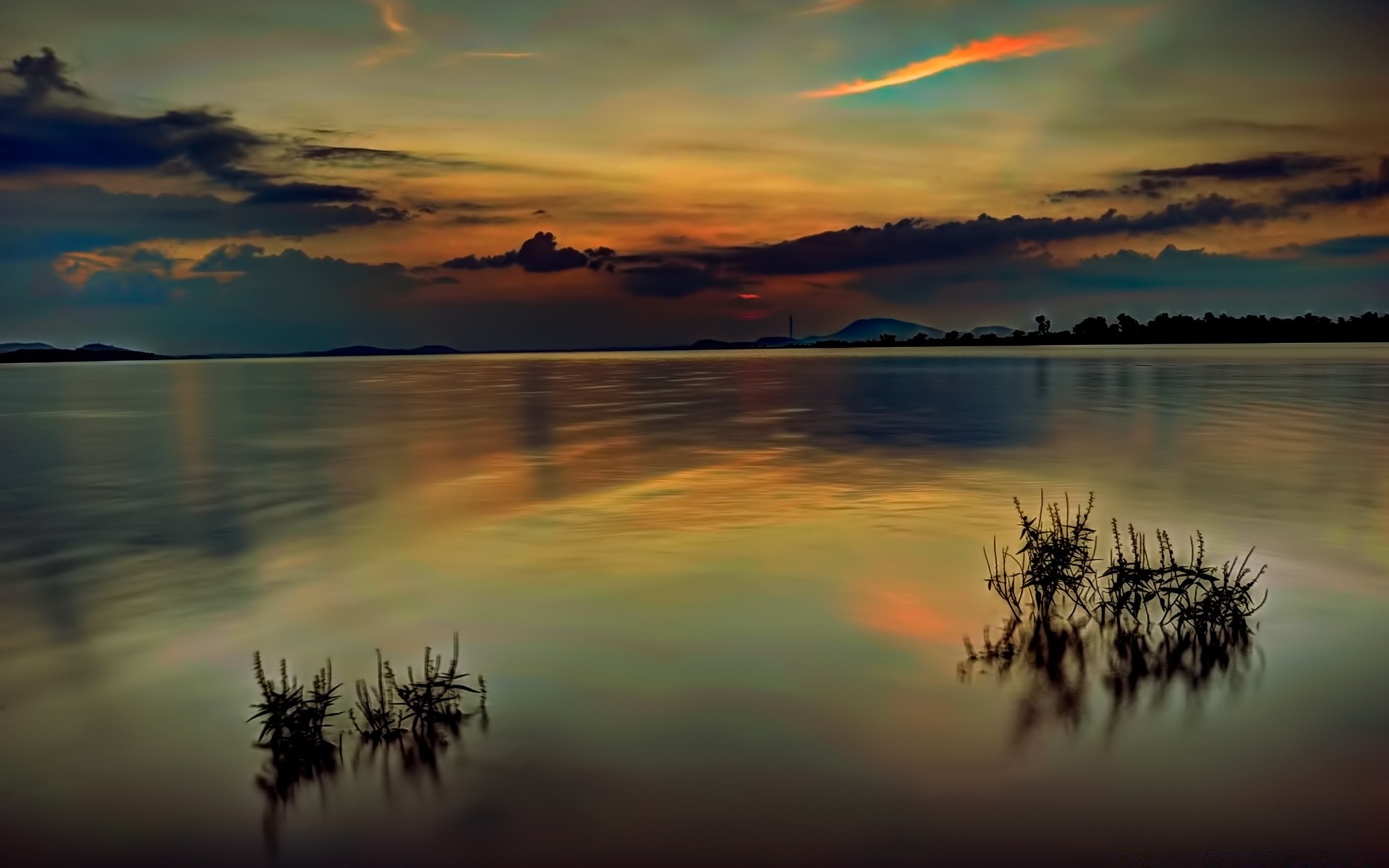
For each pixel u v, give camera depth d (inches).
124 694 327.9
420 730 282.0
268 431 1491.1
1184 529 572.4
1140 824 220.7
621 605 425.1
